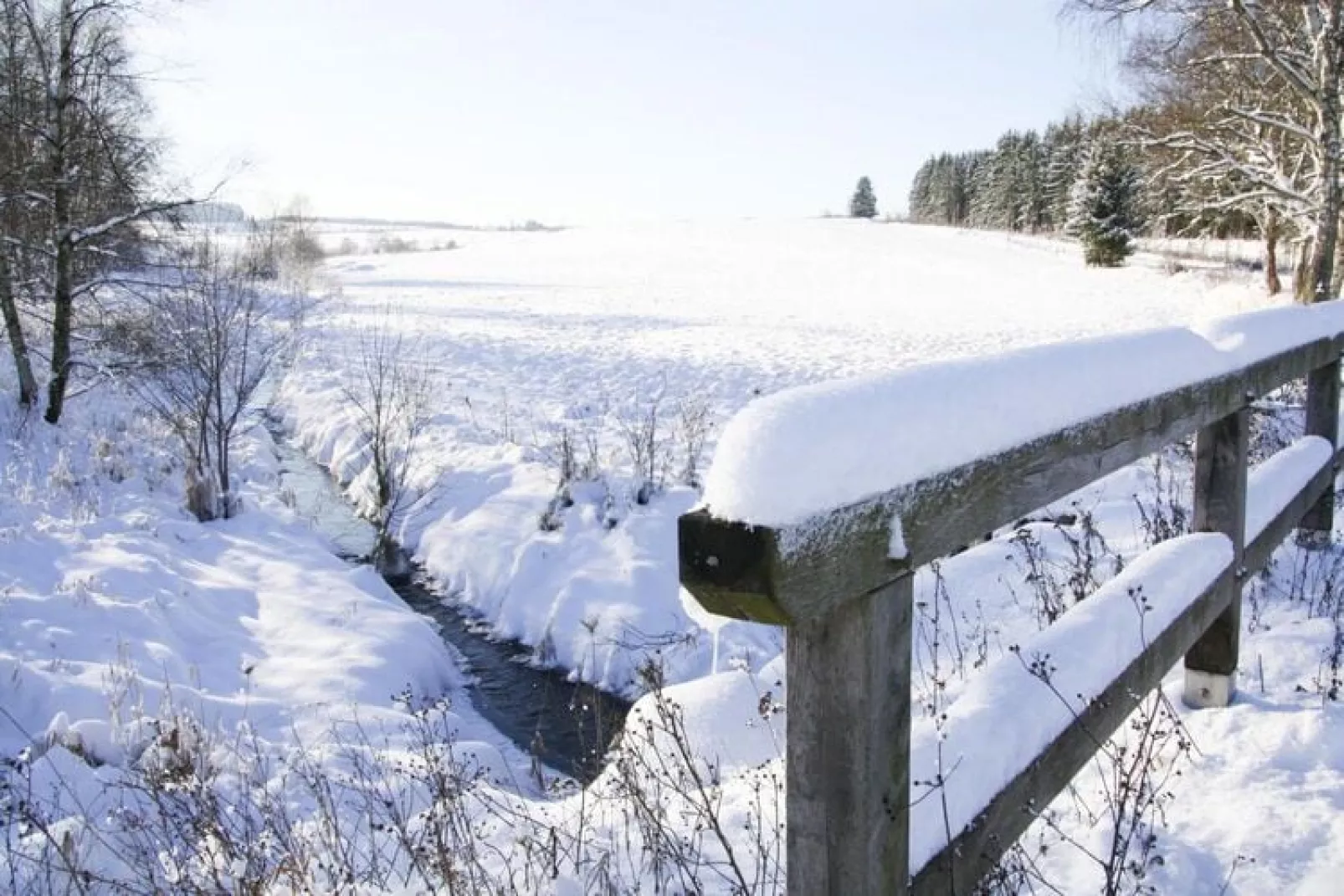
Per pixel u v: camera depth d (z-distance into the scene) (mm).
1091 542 4891
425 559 8945
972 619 4066
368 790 3850
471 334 20094
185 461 10727
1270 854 2146
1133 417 1854
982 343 18469
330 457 12211
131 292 12008
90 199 12055
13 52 11477
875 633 1158
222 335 10406
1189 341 2252
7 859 3174
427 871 2707
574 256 48562
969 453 1287
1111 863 1902
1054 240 53875
